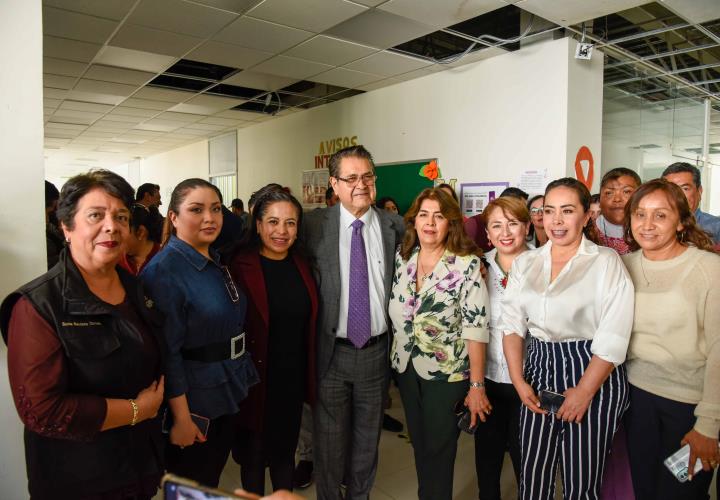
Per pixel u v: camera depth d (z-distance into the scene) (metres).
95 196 1.18
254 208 1.91
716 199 8.77
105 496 1.23
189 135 9.29
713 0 3.41
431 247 1.93
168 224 1.76
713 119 6.99
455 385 1.88
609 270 1.59
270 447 1.89
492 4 3.50
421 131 5.34
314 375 1.96
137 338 1.26
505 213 1.98
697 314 1.51
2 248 1.66
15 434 1.67
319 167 6.93
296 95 6.29
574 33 4.03
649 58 4.57
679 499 1.55
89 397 1.13
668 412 1.57
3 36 1.65
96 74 5.33
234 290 1.69
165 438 1.55
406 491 2.41
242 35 4.18
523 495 1.73
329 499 1.99
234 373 1.64
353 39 4.27
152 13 3.72
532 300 1.71
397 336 1.99
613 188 2.67
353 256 1.96
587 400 1.54
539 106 4.24
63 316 1.12
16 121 1.68
